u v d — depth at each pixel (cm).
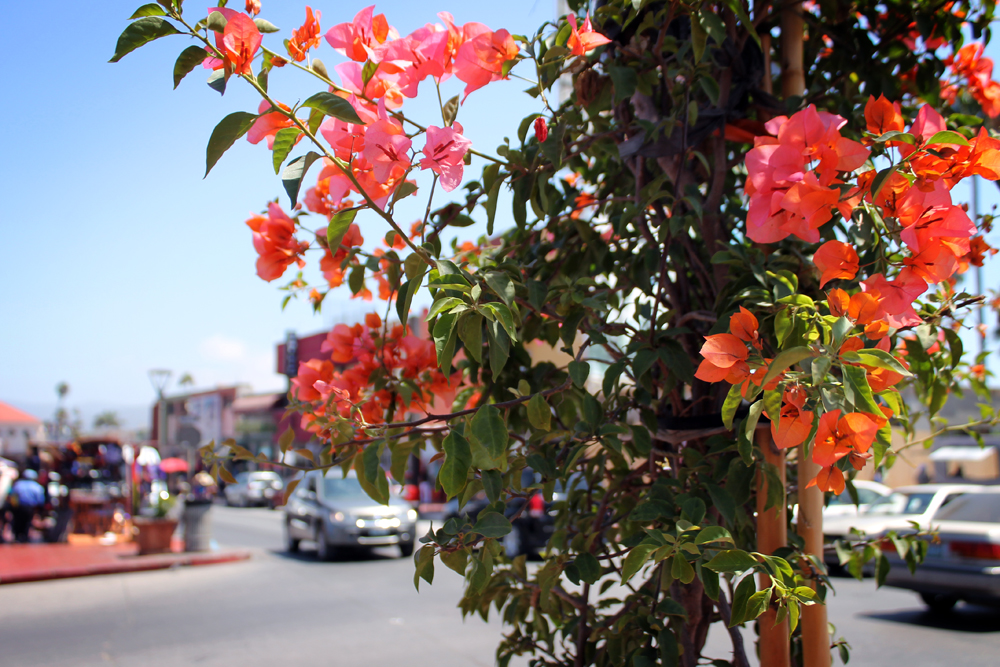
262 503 3067
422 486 2431
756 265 143
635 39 168
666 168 177
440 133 115
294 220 158
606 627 168
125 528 1672
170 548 1270
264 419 4706
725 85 164
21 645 663
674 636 144
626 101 185
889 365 91
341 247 160
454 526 121
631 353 148
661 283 166
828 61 207
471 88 129
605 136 167
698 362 169
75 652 635
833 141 105
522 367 190
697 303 184
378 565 1164
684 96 158
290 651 622
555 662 188
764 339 130
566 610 189
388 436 148
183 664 589
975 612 753
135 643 661
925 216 106
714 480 150
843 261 109
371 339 169
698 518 129
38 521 1673
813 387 98
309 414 167
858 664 563
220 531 1920
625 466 191
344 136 124
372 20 122
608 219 214
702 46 148
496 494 127
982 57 210
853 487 181
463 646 627
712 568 107
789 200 103
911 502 912
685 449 158
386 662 583
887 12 200
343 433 139
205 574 1093
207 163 104
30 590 969
